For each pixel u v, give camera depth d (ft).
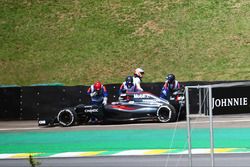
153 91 171.12
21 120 173.58
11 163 91.04
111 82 233.14
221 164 80.74
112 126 144.87
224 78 223.10
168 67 238.68
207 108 55.62
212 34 260.62
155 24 273.95
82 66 247.91
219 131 124.26
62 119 148.87
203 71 231.91
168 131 127.85
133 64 245.04
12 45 271.69
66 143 115.03
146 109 144.15
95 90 148.25
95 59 252.42
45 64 252.42
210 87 54.65
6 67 253.44
